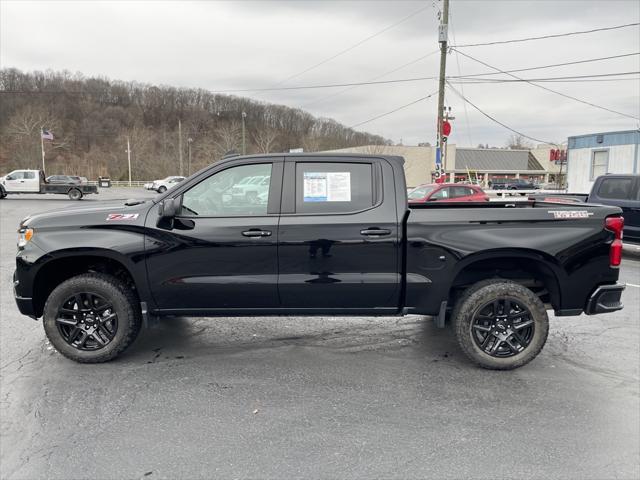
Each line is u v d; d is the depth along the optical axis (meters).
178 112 109.06
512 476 2.63
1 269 8.02
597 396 3.61
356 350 4.54
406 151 54.28
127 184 76.38
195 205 4.03
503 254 3.95
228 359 4.29
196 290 3.98
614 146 21.81
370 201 4.00
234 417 3.26
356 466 2.71
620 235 4.05
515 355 4.04
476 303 3.98
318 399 3.53
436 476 2.63
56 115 104.38
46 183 30.81
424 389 3.71
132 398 3.52
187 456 2.80
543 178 65.00
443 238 3.94
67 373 3.94
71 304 4.08
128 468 2.68
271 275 3.97
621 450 2.89
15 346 4.51
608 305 4.06
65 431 3.06
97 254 3.93
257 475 2.62
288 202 3.99
